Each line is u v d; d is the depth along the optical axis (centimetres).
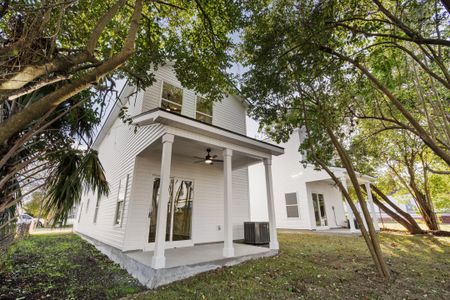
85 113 423
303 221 1212
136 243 591
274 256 573
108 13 251
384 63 479
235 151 619
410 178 1142
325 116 518
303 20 383
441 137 550
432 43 287
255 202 1495
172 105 740
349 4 388
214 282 390
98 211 957
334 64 445
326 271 457
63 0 221
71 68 224
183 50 531
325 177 1159
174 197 691
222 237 776
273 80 493
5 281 444
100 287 407
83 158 364
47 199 321
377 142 888
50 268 543
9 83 164
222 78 545
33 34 184
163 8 511
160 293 349
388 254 629
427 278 423
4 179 285
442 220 1822
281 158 1386
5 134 151
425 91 541
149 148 596
